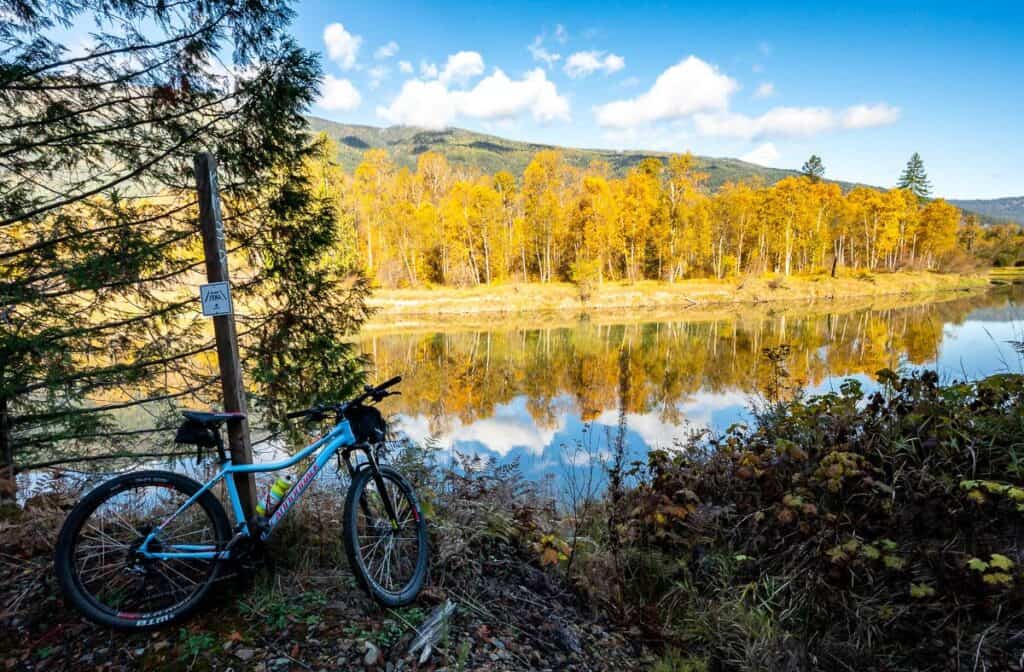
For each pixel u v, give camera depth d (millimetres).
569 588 3062
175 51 4641
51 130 4473
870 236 66875
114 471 4992
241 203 5406
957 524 2791
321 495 3369
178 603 2312
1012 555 2588
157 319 5129
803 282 59031
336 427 2580
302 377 5652
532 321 41719
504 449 9266
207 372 5555
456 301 49156
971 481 2656
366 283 6145
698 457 4320
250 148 5121
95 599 2201
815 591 2764
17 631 2186
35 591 2398
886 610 2535
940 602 2535
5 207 4340
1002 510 2848
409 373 20812
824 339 26234
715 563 3219
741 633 2676
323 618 2324
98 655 2084
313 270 5805
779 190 60812
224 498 3502
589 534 3859
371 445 2635
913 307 40500
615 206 53500
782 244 61688
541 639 2506
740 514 3477
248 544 2369
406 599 2486
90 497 2242
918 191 82062
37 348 4281
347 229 37969
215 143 5020
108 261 4379
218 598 2422
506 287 53438
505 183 60031
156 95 4711
